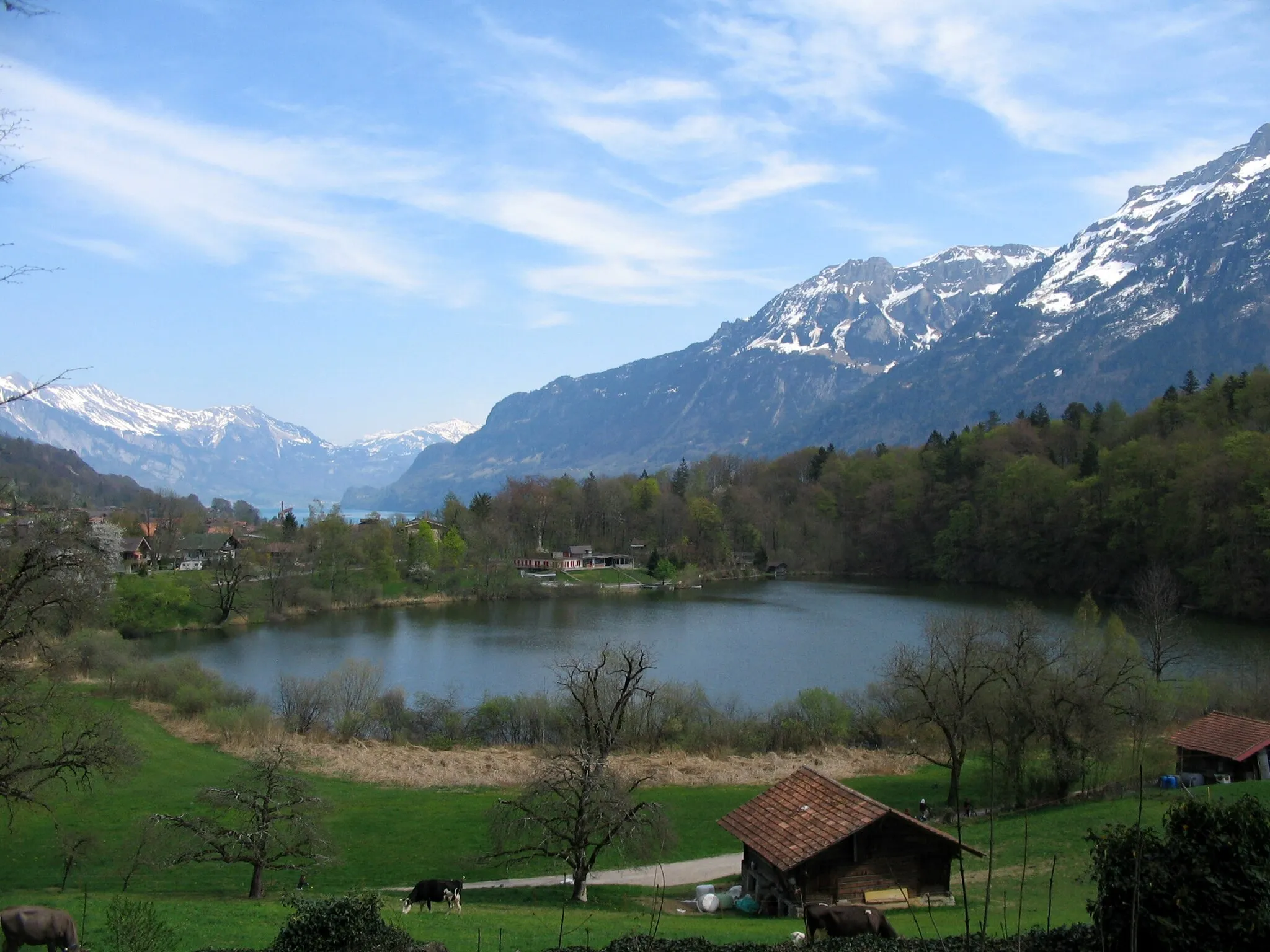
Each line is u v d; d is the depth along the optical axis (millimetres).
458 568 150250
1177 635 87250
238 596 125312
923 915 29422
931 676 51938
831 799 33781
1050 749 48344
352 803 50781
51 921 19219
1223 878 14055
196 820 35906
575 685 57344
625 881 38969
